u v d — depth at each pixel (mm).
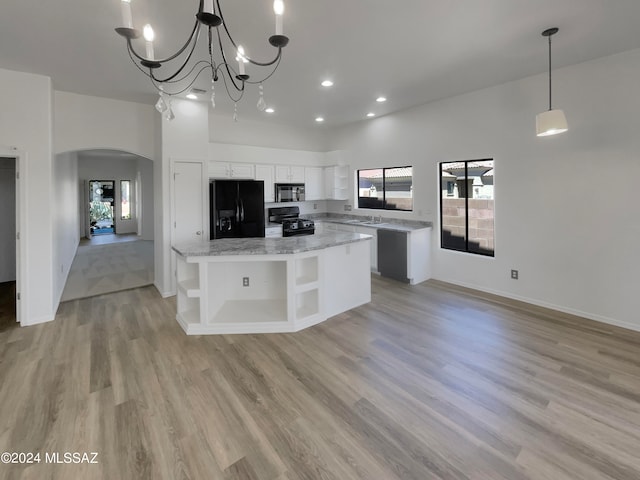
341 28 2777
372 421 2125
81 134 4352
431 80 4105
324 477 1704
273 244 3719
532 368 2734
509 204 4355
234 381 2578
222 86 4172
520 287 4340
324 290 3768
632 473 1708
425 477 1698
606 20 2691
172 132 4625
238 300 4059
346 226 6305
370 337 3348
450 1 2408
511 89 4211
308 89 4395
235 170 5793
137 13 2486
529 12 2562
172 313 4062
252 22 2650
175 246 3643
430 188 5344
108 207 11617
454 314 3939
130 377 2633
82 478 1695
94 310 4172
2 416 2166
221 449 1895
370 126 6270
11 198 5504
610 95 3426
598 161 3553
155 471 1741
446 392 2424
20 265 3645
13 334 3439
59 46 3008
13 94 3531
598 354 2945
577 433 2000
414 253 5188
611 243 3521
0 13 2480
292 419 2146
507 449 1882
